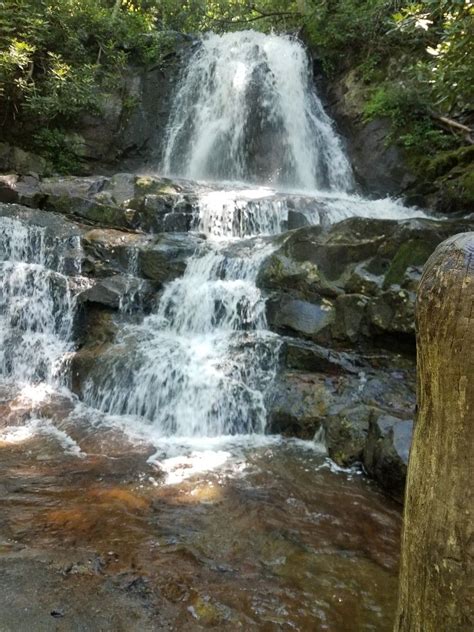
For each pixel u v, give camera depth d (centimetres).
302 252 587
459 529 117
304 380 495
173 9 1527
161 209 740
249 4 1510
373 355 504
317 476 395
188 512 333
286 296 565
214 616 243
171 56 1207
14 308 628
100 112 1055
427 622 124
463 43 517
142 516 325
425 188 923
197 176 1152
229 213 736
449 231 541
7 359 591
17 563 266
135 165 1118
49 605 237
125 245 662
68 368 559
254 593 262
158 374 511
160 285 627
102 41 1113
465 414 116
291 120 1198
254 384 500
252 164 1152
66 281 623
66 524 310
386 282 527
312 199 815
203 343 555
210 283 600
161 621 236
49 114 990
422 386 128
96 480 371
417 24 533
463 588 116
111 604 242
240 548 299
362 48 1191
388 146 1016
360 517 341
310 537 315
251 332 558
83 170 1045
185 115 1186
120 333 576
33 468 384
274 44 1260
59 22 1015
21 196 755
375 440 396
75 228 701
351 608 255
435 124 988
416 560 128
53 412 499
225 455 426
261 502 351
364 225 583
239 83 1177
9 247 671
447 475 120
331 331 527
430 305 121
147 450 430
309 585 271
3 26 927
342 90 1207
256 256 606
